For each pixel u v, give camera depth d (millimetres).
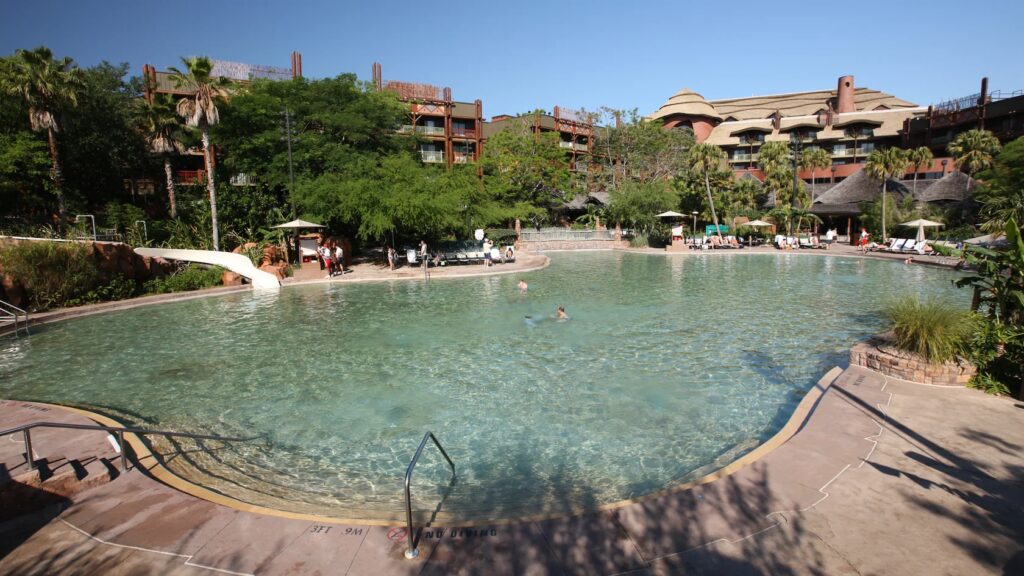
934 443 5621
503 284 21703
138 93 42469
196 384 9297
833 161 68375
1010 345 7574
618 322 13953
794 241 37375
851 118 66312
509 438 6840
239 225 30828
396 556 4020
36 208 28453
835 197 44531
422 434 7027
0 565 4059
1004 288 8359
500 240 42219
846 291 18578
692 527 4254
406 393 8641
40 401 8570
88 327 14398
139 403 8375
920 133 58938
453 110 60594
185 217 34094
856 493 4672
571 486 5582
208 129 27844
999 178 31359
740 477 5012
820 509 4438
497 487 5594
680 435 6816
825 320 13797
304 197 27438
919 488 4727
